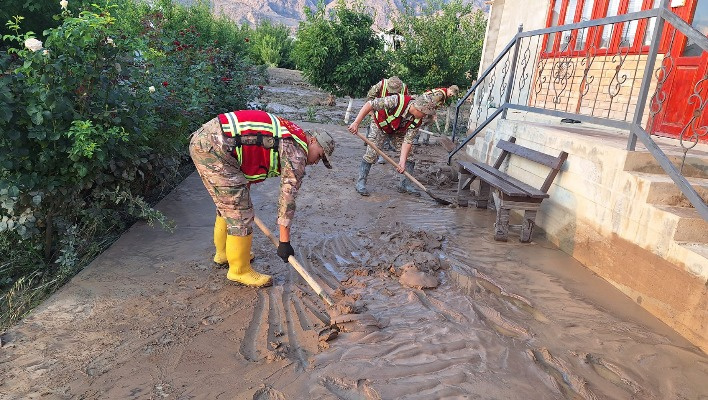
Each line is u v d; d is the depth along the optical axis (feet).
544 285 13.84
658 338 11.26
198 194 20.54
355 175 25.80
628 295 13.34
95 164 14.62
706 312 10.85
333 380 9.32
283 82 83.76
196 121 24.80
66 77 14.11
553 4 30.27
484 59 40.19
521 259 15.72
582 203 15.75
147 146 17.71
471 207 21.63
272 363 9.78
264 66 59.31
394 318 11.74
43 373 9.21
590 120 16.40
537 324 11.71
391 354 10.21
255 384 9.13
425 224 18.84
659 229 12.33
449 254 15.92
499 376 9.61
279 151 11.71
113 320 11.09
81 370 9.33
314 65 43.52
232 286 12.95
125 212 17.75
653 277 12.44
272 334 10.86
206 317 11.41
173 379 9.19
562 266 15.28
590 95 26.40
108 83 15.21
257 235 16.60
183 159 25.03
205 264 14.17
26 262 14.76
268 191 21.75
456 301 12.69
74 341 10.25
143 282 12.92
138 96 16.99
